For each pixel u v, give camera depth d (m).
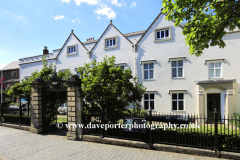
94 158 4.89
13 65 26.09
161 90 12.66
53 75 9.00
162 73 12.67
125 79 6.86
